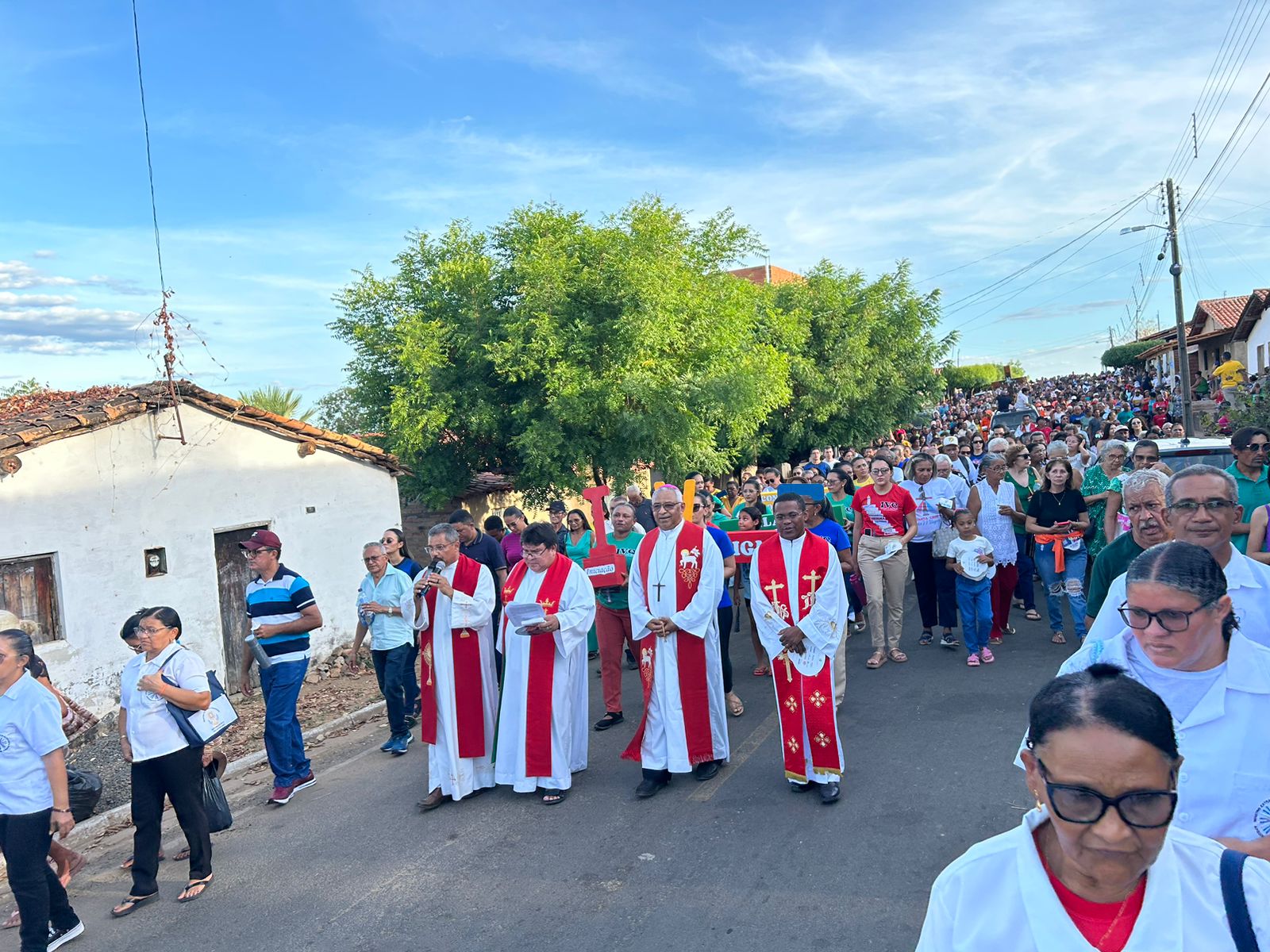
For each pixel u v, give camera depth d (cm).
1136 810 150
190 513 1060
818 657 586
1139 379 4597
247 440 1133
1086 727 154
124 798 770
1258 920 156
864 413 2781
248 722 966
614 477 1519
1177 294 2409
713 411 1608
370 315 1520
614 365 1453
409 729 810
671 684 630
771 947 422
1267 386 1438
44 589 930
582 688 673
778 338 2409
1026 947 164
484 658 666
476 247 1549
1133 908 163
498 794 665
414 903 507
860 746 678
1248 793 239
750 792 615
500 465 1645
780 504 592
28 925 478
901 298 2866
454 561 661
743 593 1141
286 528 1174
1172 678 253
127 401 998
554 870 527
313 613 708
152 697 541
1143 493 400
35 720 479
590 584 666
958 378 8144
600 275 1477
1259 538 464
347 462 1266
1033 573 1134
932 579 960
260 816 677
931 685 809
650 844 548
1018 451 956
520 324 1405
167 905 539
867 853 506
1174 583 242
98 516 969
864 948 413
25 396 1295
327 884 544
